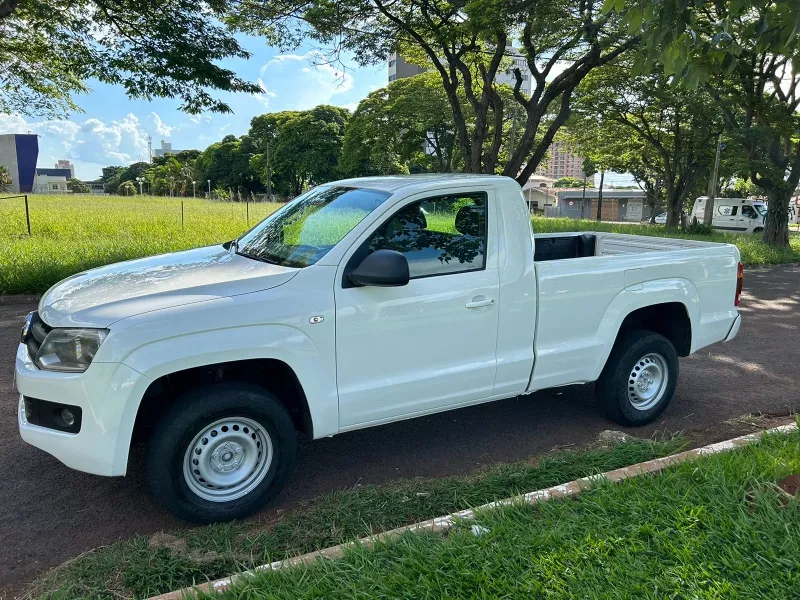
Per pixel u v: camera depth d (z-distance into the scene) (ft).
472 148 55.88
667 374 16.57
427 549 9.35
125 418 10.35
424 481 13.03
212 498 11.28
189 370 11.45
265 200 216.95
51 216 75.00
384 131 125.29
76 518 11.67
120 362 10.23
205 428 11.03
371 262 11.43
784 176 72.43
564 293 14.57
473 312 13.34
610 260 15.37
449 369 13.33
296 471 13.71
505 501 11.03
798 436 13.66
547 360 14.58
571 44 46.75
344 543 9.98
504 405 18.04
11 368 19.95
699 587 8.46
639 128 99.66
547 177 363.15
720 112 78.33
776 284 45.57
